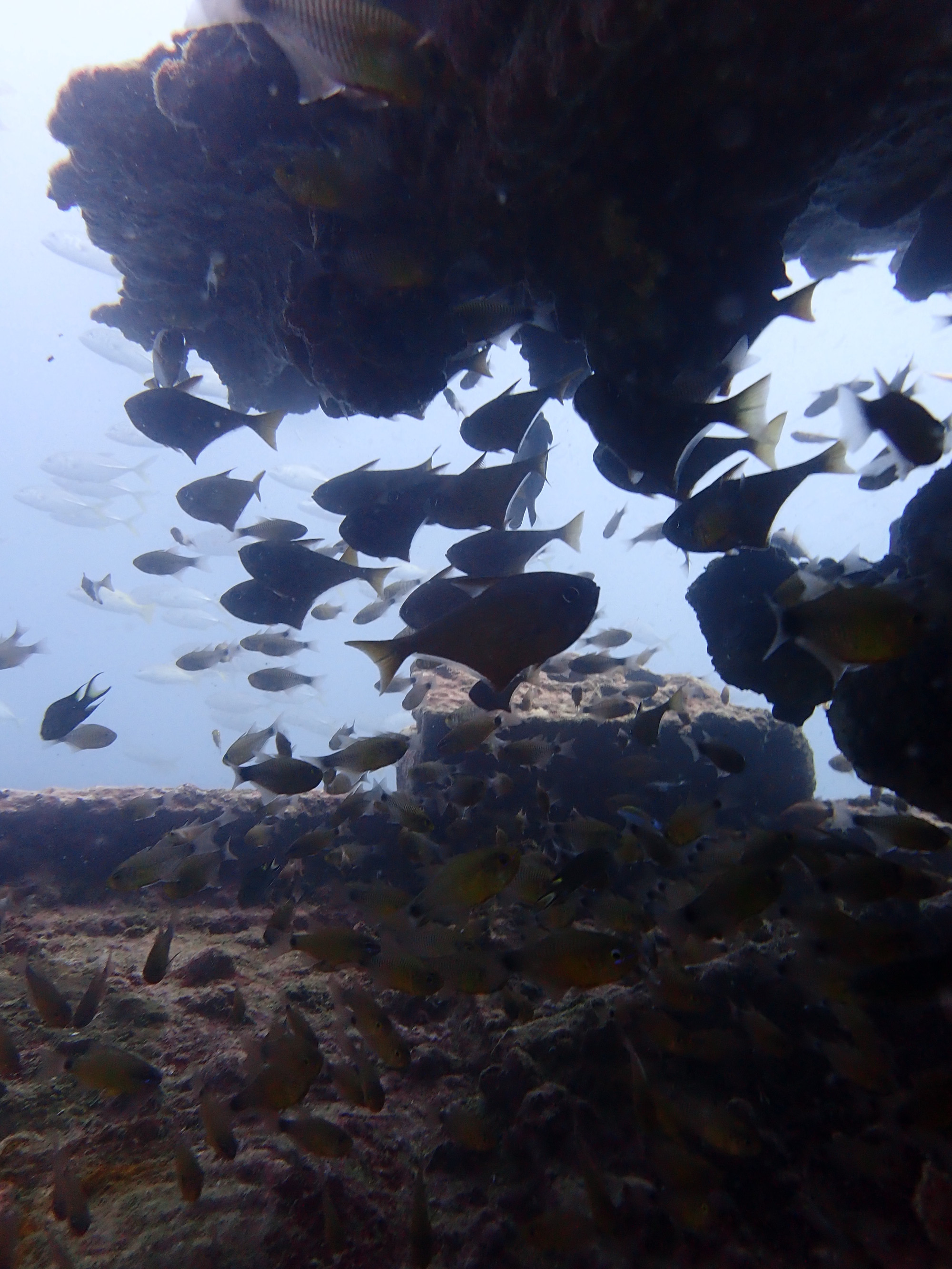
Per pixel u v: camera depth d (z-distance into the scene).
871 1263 0.57
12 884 1.00
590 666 1.01
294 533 0.97
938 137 0.79
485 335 0.89
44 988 0.67
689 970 0.73
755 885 0.62
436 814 1.05
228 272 1.03
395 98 0.62
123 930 0.94
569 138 0.66
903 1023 0.67
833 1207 0.60
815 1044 0.67
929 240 0.94
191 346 1.21
